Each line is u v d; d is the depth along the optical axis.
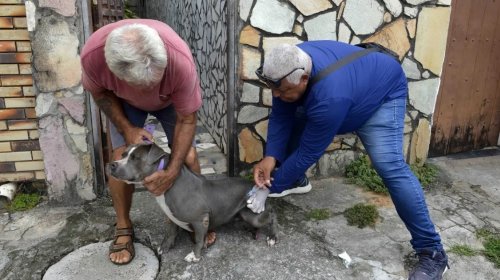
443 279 2.41
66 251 2.57
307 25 3.17
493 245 2.69
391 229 2.86
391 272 2.44
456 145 4.15
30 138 2.99
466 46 3.81
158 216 2.93
